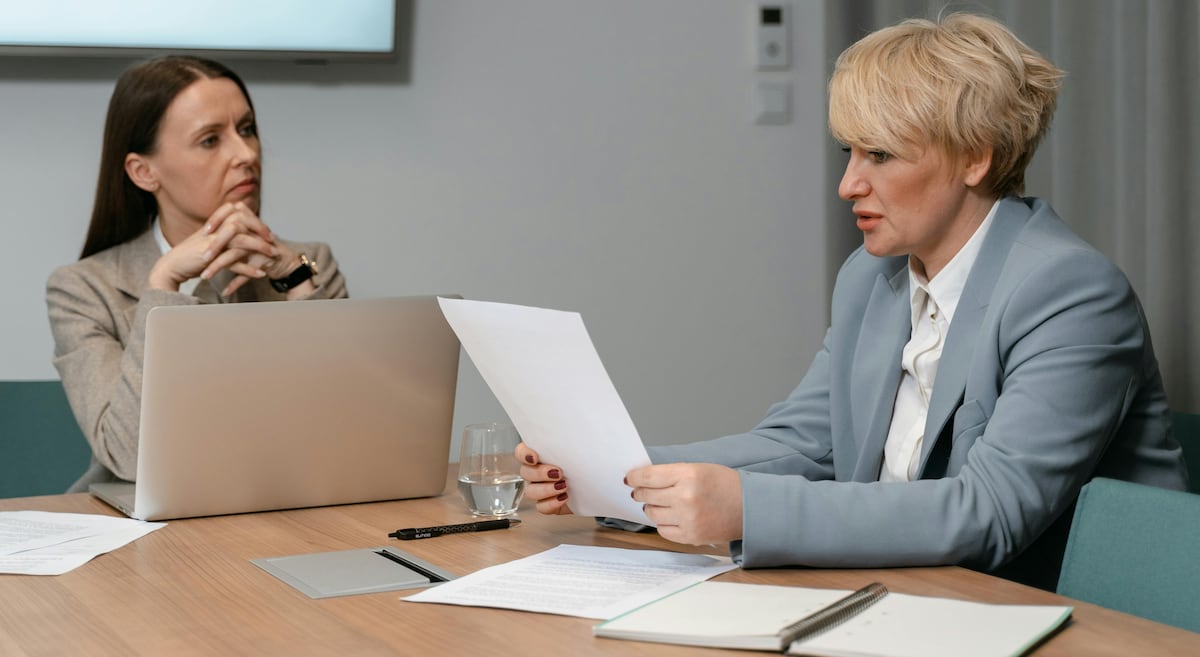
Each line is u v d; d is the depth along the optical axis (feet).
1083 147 7.77
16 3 8.47
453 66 9.70
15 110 8.73
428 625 3.21
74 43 8.61
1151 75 7.13
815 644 2.81
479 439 4.64
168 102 6.77
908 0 9.15
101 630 3.24
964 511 3.84
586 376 3.72
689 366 10.52
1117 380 4.23
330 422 4.74
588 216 10.15
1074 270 4.26
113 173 6.90
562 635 3.09
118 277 6.75
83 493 5.31
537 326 3.71
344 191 9.48
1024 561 4.57
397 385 4.83
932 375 4.76
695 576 3.68
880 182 4.58
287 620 3.29
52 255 8.88
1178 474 4.68
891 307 5.01
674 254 10.41
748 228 10.59
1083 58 7.73
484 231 9.87
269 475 4.70
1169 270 7.11
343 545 4.20
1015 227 4.55
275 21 9.01
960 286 4.67
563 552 4.03
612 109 10.16
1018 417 4.08
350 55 9.21
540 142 9.98
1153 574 3.51
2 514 4.76
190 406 4.47
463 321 4.03
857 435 4.99
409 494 5.02
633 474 3.88
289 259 6.60
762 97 10.52
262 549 4.15
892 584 3.57
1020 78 4.49
